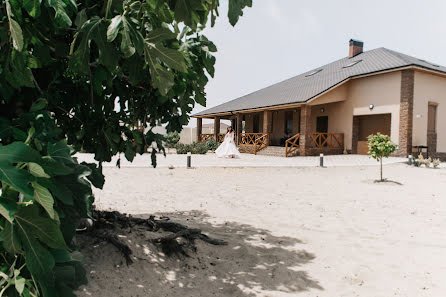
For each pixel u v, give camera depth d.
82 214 1.49
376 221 5.24
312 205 6.43
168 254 3.31
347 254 3.77
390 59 19.05
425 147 17.08
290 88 24.70
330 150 19.84
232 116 28.41
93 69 2.22
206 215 5.43
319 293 2.84
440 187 8.84
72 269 1.26
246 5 1.71
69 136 2.75
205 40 2.63
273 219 5.29
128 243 3.27
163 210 5.69
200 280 2.99
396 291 2.87
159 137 2.86
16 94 1.85
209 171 11.73
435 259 3.63
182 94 2.43
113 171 10.86
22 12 1.52
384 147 9.65
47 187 1.13
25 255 1.06
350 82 19.92
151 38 1.54
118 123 2.68
